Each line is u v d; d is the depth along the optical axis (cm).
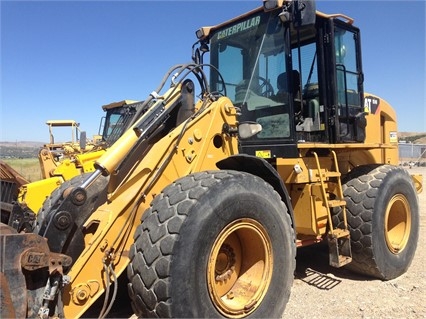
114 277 261
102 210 281
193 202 257
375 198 438
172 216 254
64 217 269
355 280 450
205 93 361
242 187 284
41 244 228
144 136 299
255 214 292
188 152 317
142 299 246
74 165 731
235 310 275
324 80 445
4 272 212
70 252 271
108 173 279
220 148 340
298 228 413
